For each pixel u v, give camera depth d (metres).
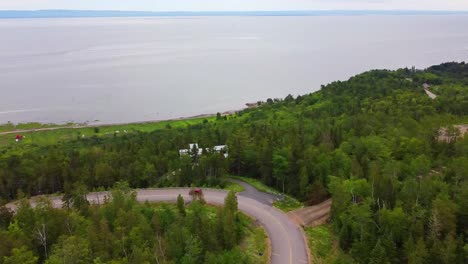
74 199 73.50
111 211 66.56
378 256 56.28
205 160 89.81
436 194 69.25
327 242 66.19
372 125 117.62
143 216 63.56
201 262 56.22
